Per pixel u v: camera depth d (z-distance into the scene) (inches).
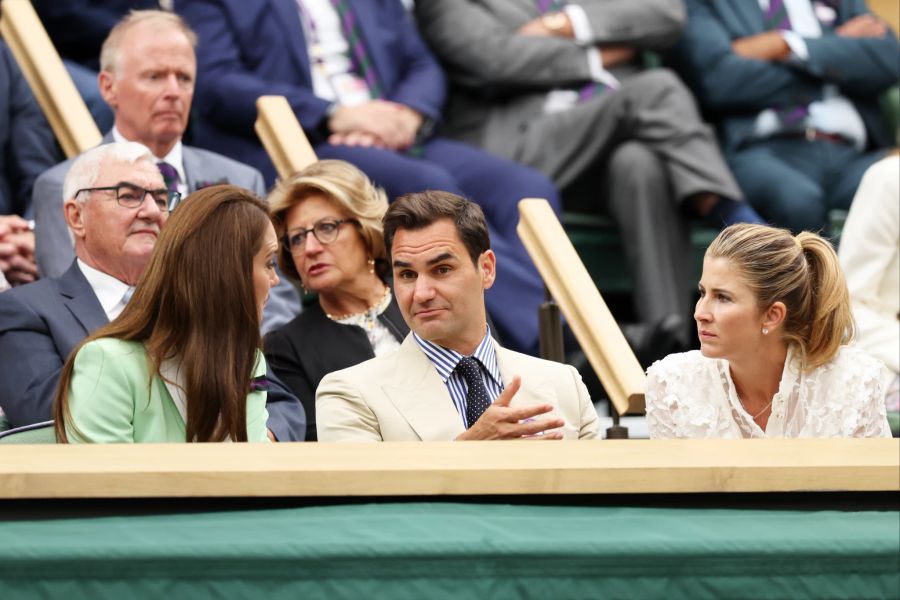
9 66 587.8
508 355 397.1
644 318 689.0
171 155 546.0
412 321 380.8
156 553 205.6
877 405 398.6
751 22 780.6
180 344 337.7
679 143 707.4
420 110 675.4
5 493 212.2
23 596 204.8
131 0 663.8
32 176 586.2
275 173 631.2
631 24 743.7
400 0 703.1
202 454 233.8
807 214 746.2
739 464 226.2
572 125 713.0
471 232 380.8
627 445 253.8
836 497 237.9
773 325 388.5
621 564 210.5
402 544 207.6
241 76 641.6
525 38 729.0
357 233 472.4
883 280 567.8
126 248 443.2
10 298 436.5
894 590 214.4
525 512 223.1
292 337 472.4
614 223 722.2
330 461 226.7
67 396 335.6
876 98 792.3
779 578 212.8
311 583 206.7
